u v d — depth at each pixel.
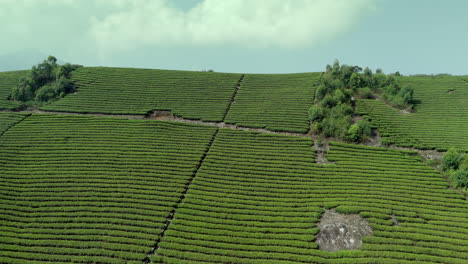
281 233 40.03
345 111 66.44
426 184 49.03
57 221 41.22
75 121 65.44
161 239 38.84
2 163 52.19
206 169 51.78
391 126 65.12
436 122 67.56
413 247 37.41
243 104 75.06
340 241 38.81
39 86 81.88
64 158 53.44
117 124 64.56
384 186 48.22
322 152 57.44
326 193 47.00
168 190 46.97
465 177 48.00
